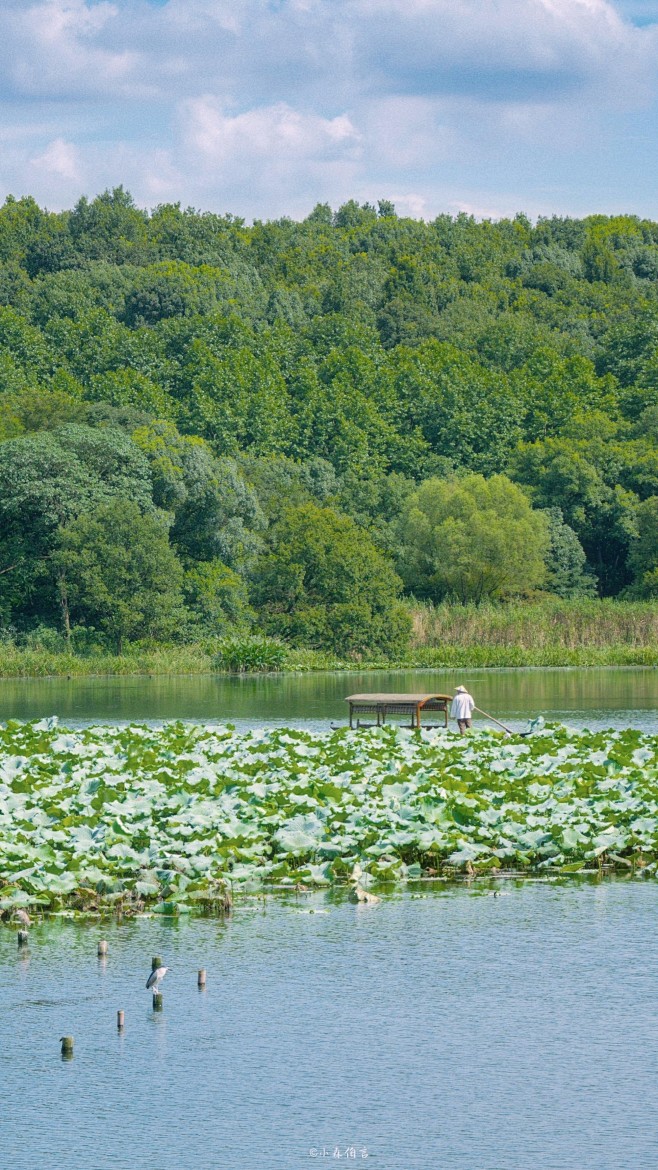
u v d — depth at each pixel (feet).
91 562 305.12
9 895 65.36
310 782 86.28
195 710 178.19
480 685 224.74
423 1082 44.50
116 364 557.74
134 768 92.84
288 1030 49.42
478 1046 47.65
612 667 285.23
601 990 53.42
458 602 389.80
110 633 309.01
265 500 393.70
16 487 309.42
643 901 67.67
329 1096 43.62
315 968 56.65
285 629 313.94
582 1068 45.55
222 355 570.46
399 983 54.60
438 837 74.38
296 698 201.77
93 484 320.70
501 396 534.37
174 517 337.93
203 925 63.82
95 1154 39.75
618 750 101.24
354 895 69.15
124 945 60.44
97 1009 51.96
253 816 77.05
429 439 533.14
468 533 390.63
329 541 319.88
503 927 62.80
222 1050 47.60
